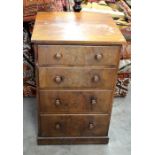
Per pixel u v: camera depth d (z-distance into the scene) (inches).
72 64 59.3
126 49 80.8
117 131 76.9
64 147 71.4
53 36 56.7
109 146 72.4
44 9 73.8
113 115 82.4
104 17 69.4
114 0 84.1
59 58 58.1
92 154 69.9
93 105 66.1
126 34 79.9
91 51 57.7
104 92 64.3
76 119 68.2
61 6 75.5
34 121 78.5
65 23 63.6
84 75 61.2
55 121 68.1
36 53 57.4
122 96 89.4
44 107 65.6
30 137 73.5
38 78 61.0
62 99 64.6
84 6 79.7
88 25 63.6
